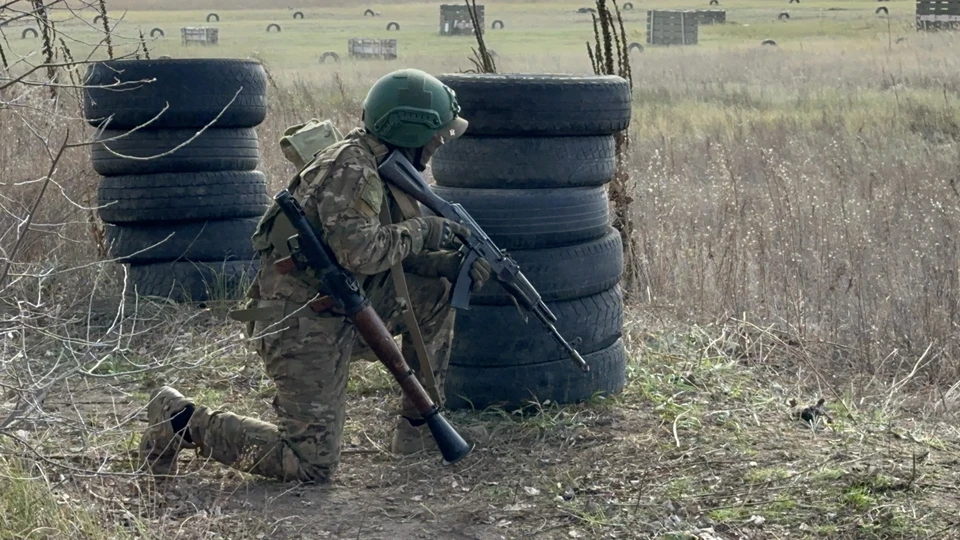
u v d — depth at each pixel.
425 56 40.22
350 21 85.62
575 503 3.88
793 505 3.79
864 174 10.02
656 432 4.49
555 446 4.38
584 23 71.12
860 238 6.73
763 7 82.69
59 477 3.93
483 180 4.58
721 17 61.06
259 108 6.68
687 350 5.59
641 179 9.76
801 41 42.19
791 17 65.81
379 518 3.78
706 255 6.92
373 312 3.77
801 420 4.62
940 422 4.66
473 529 3.71
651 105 18.69
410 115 3.81
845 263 6.42
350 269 3.75
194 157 6.43
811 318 6.03
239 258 6.61
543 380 4.66
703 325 6.00
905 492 3.83
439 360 4.26
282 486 4.01
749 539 3.59
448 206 3.96
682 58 33.72
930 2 38.53
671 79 24.55
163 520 3.63
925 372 5.38
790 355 5.57
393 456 4.32
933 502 3.76
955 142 12.25
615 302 4.88
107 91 6.27
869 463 4.07
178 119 6.34
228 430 3.95
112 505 3.75
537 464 4.21
